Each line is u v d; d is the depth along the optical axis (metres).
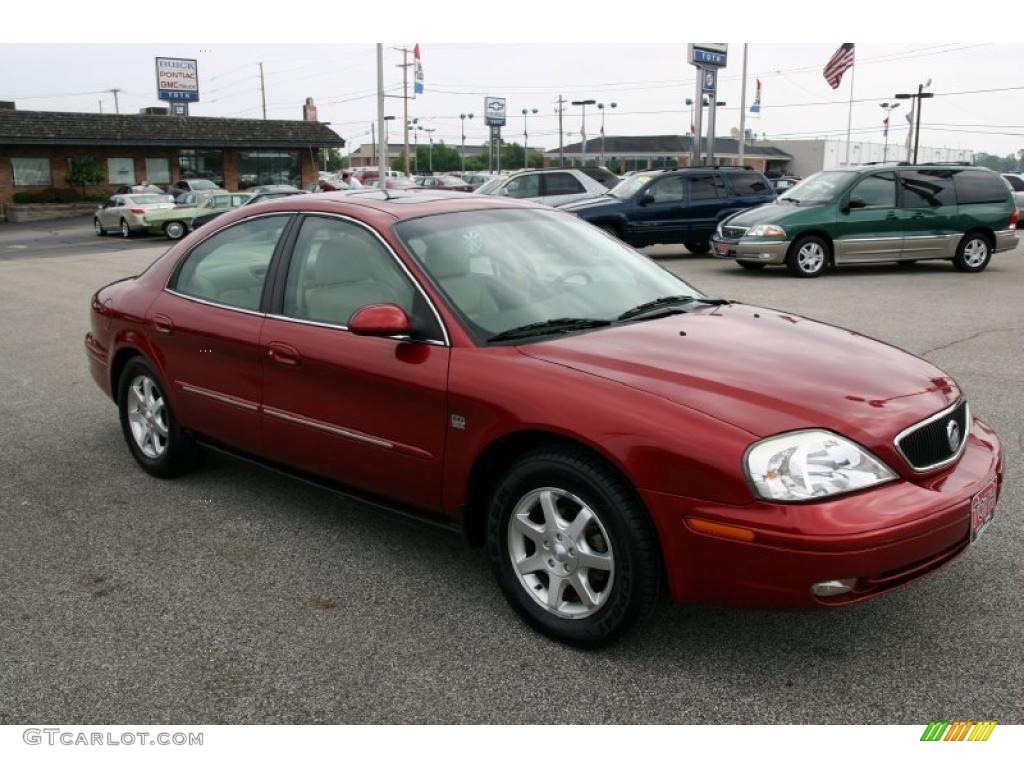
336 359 3.71
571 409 3.01
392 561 3.93
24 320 10.97
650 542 2.92
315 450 3.91
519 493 3.22
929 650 3.10
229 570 3.86
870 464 2.82
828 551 2.66
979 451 3.29
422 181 45.00
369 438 3.65
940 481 3.00
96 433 5.95
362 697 2.92
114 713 2.87
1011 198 14.06
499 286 3.68
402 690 2.96
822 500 2.72
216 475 5.06
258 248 4.29
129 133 42.56
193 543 4.14
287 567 3.88
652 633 3.26
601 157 88.81
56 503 4.67
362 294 3.76
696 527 2.80
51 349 8.99
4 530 4.33
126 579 3.79
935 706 2.80
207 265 4.56
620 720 2.77
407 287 3.61
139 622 3.43
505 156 136.75
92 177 41.28
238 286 4.33
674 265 15.88
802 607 2.75
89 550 4.09
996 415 5.80
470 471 3.31
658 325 3.62
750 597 2.79
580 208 16.31
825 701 2.84
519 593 3.29
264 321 4.10
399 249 3.69
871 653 3.09
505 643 3.23
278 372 3.99
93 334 5.34
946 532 2.88
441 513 3.51
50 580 3.79
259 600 3.59
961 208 13.81
